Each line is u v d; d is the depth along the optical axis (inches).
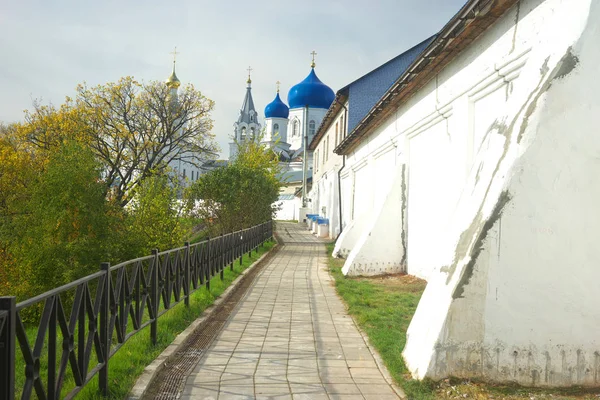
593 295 189.3
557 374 187.3
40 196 639.1
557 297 188.9
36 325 346.6
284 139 2701.8
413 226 473.1
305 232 1312.7
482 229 190.9
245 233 634.8
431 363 187.0
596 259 190.1
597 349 188.2
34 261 614.9
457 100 353.7
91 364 196.2
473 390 181.0
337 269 553.3
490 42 300.8
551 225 190.1
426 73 402.0
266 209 900.6
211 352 236.5
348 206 886.4
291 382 196.7
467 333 188.5
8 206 767.1
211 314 315.6
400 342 244.7
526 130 192.7
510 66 274.2
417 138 467.2
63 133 999.6
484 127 318.7
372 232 495.5
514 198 190.1
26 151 984.3
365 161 721.0
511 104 210.5
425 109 429.1
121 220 682.8
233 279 460.4
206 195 743.7
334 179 1018.1
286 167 2420.0
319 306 353.1
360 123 647.1
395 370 206.4
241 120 2903.5
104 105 1077.8
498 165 200.7
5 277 640.4
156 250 241.0
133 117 1109.1
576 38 193.3
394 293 386.9
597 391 184.4
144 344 229.5
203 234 799.1
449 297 191.2
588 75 193.5
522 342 188.2
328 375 205.9
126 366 196.5
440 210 394.0
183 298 309.4
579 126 191.6
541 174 190.4
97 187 652.1
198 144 1202.6
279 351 239.9
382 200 505.7
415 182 470.9
